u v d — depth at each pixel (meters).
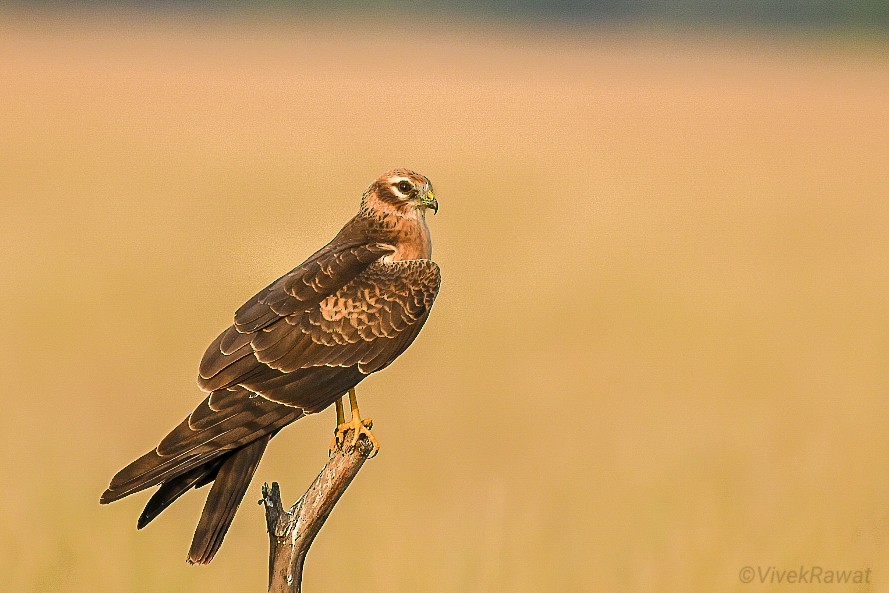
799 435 12.64
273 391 7.21
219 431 6.68
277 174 32.78
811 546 9.66
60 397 13.55
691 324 18.08
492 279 21.00
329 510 6.30
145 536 10.03
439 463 12.12
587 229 26.69
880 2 112.00
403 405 14.04
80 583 9.16
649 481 11.22
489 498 10.86
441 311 18.50
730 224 28.42
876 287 21.05
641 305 19.27
